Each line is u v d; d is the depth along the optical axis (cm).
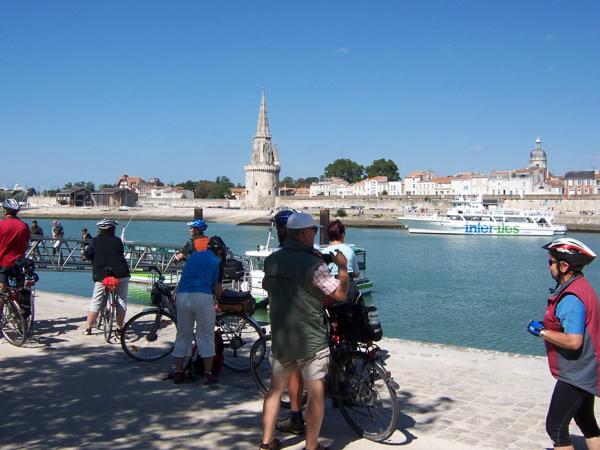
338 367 664
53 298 1641
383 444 634
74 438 638
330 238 881
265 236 9231
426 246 7319
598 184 17038
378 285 3841
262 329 947
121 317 1098
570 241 500
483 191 18662
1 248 1047
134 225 12825
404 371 916
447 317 2745
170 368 930
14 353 1007
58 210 16725
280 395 609
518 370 923
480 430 673
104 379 865
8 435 645
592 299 489
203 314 840
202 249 911
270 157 16062
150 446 618
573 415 494
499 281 4041
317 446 602
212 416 716
